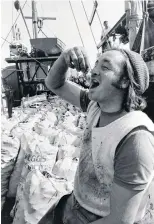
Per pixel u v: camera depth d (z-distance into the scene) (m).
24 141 3.05
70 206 1.27
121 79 1.04
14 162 2.97
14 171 2.94
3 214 2.72
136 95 1.08
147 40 4.09
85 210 1.17
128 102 1.06
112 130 1.01
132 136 0.93
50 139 3.52
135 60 1.06
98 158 1.06
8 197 2.95
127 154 0.92
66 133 3.71
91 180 1.13
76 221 1.19
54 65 1.37
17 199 2.55
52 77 1.39
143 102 1.12
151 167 0.92
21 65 9.69
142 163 0.90
